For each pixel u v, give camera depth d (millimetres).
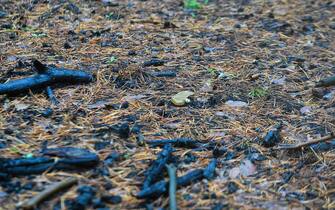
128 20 5949
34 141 3371
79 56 4812
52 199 2859
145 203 2908
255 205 2963
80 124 3623
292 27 6074
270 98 4230
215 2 7051
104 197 2902
